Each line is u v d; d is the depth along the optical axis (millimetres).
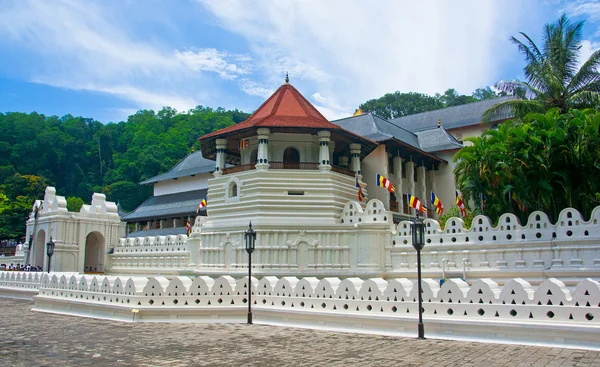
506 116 47375
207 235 37969
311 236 34656
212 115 132625
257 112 40812
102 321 20453
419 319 15844
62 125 140500
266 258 34375
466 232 28719
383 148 47219
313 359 12914
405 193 51156
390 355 13258
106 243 49219
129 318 20297
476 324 15211
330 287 18734
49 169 122188
